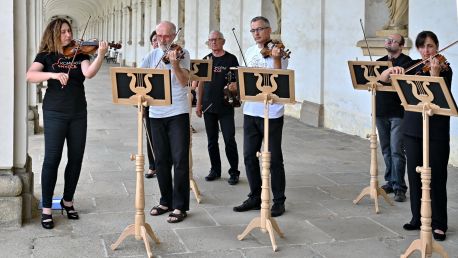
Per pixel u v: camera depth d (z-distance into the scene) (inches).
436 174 174.1
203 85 246.1
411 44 315.9
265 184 172.1
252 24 193.5
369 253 165.2
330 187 244.4
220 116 244.2
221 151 328.2
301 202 219.8
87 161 293.1
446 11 284.2
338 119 407.5
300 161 301.1
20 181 183.9
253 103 195.8
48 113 183.6
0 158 182.9
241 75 170.2
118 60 1539.1
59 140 184.2
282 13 495.5
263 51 191.2
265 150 172.6
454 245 171.8
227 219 196.4
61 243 170.2
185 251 165.5
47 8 2234.3
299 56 465.4
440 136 172.6
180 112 189.8
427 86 148.3
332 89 415.2
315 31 435.2
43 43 183.9
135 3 1261.1
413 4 313.1
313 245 171.5
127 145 343.9
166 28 187.9
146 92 163.3
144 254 162.7
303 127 425.1
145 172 267.3
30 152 315.9
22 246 167.2
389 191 231.6
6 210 181.9
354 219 198.1
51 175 183.5
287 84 167.8
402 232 183.8
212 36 242.4
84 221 191.5
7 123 182.5
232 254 163.5
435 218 176.7
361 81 215.6
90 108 538.9
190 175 219.6
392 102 217.6
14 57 183.5
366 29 366.9
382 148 230.5
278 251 166.1
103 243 170.9
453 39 278.8
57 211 201.2
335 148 339.6
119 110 527.2
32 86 377.4
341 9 397.7
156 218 196.7
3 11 179.0
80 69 186.5
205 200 221.0
